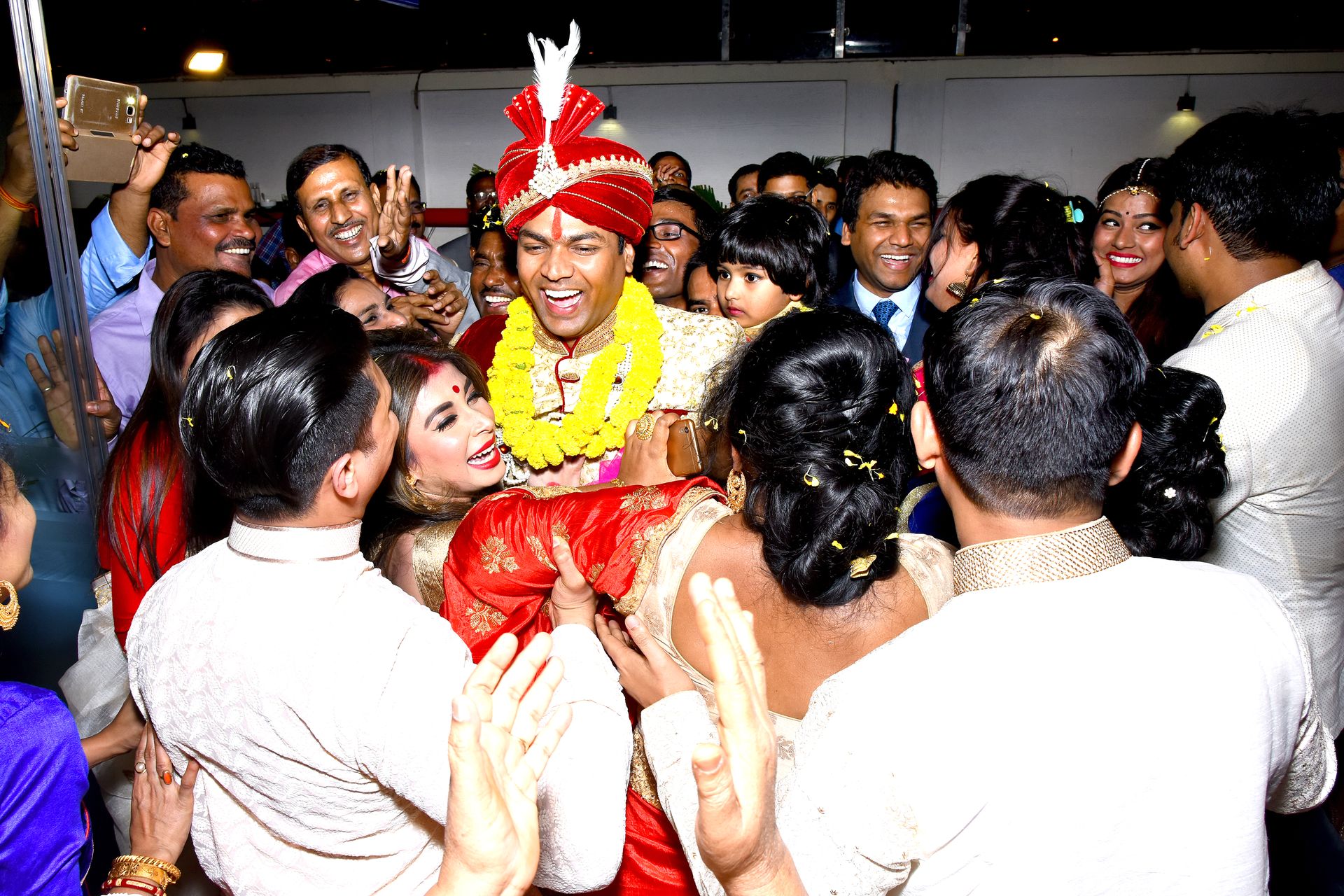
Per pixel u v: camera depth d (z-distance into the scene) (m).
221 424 0.99
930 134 8.84
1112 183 2.69
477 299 3.25
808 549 1.08
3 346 1.75
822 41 8.70
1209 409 1.17
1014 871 0.83
